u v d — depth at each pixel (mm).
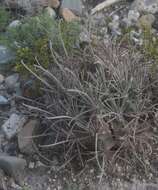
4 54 1223
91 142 1044
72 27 1190
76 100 1042
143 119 1084
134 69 1089
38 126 1107
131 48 1146
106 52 1110
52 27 1174
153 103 1098
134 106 1048
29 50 1156
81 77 1079
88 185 1035
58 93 1065
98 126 1020
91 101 1021
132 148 1032
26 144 1080
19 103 1153
